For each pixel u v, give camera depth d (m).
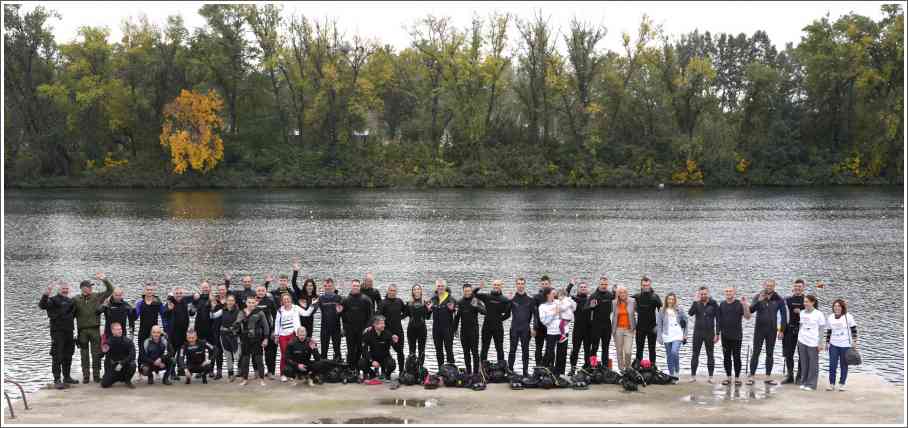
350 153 128.12
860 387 22.97
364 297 23.80
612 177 121.56
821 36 117.69
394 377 24.23
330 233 65.50
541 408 20.38
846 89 119.44
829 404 20.97
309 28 128.62
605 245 57.72
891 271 45.88
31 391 24.55
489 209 86.19
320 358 23.38
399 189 118.94
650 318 23.98
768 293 23.83
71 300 23.27
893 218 73.56
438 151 128.12
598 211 83.44
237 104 130.00
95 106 121.31
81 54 122.12
